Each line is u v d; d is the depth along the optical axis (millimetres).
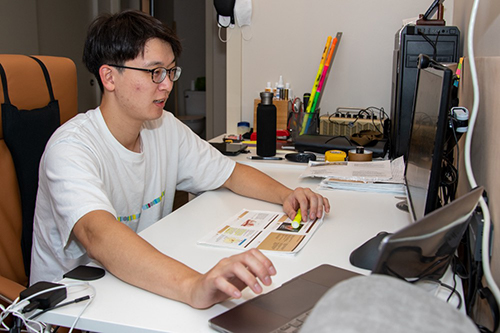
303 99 2178
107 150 1166
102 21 1130
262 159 1808
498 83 835
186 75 5449
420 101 1074
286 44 2270
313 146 1879
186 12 5297
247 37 2307
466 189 1098
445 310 287
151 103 1128
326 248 965
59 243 1170
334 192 1376
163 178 1366
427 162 879
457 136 977
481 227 783
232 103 2381
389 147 1871
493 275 833
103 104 1188
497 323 716
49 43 3891
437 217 556
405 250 535
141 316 720
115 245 842
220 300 749
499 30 909
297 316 688
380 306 283
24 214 1275
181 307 747
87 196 949
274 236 1020
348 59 2197
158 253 832
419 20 1692
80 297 769
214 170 1418
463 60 1265
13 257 1261
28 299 740
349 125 2037
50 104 1365
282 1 2232
